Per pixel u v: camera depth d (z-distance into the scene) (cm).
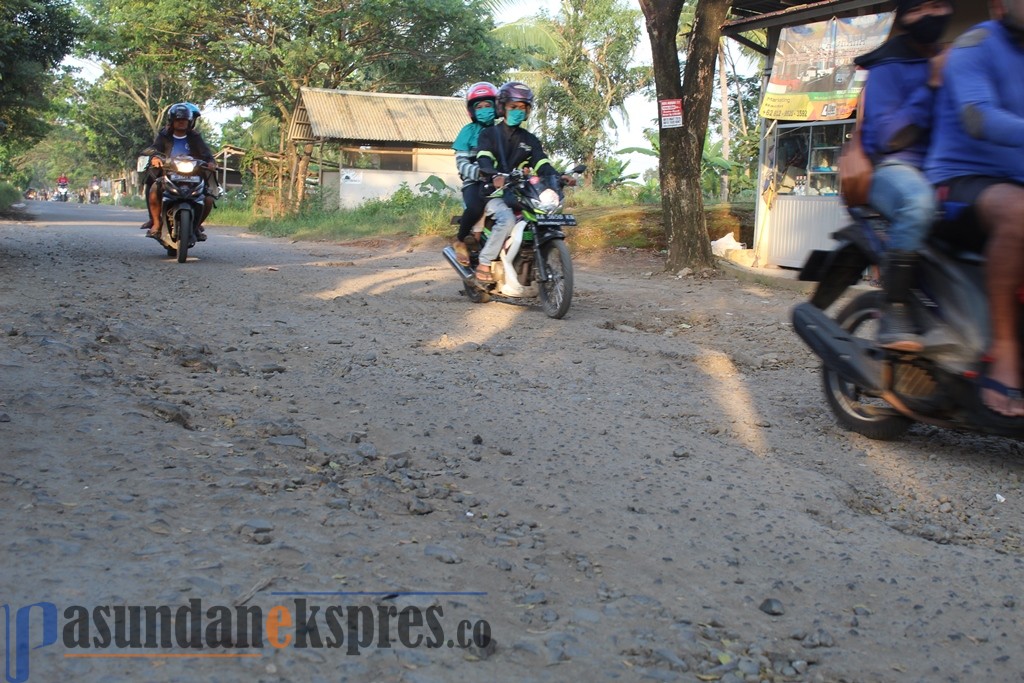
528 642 238
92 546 260
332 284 967
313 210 2708
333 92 3253
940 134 396
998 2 376
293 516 301
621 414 498
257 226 2664
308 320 719
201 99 4166
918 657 259
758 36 2891
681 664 237
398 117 3206
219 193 1186
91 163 8375
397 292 926
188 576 248
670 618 265
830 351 455
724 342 739
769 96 1277
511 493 356
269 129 4638
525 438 435
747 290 1062
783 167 1309
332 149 3197
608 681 225
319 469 358
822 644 260
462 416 464
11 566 244
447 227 1908
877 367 431
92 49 3359
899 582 308
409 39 3475
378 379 527
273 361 554
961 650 265
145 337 559
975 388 395
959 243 395
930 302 406
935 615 286
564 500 353
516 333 719
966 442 484
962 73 372
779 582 298
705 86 1194
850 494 395
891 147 412
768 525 346
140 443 354
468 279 852
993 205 371
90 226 2222
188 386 466
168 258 1223
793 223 1277
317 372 534
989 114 361
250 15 3297
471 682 217
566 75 4122
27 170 9025
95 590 236
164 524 280
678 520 345
